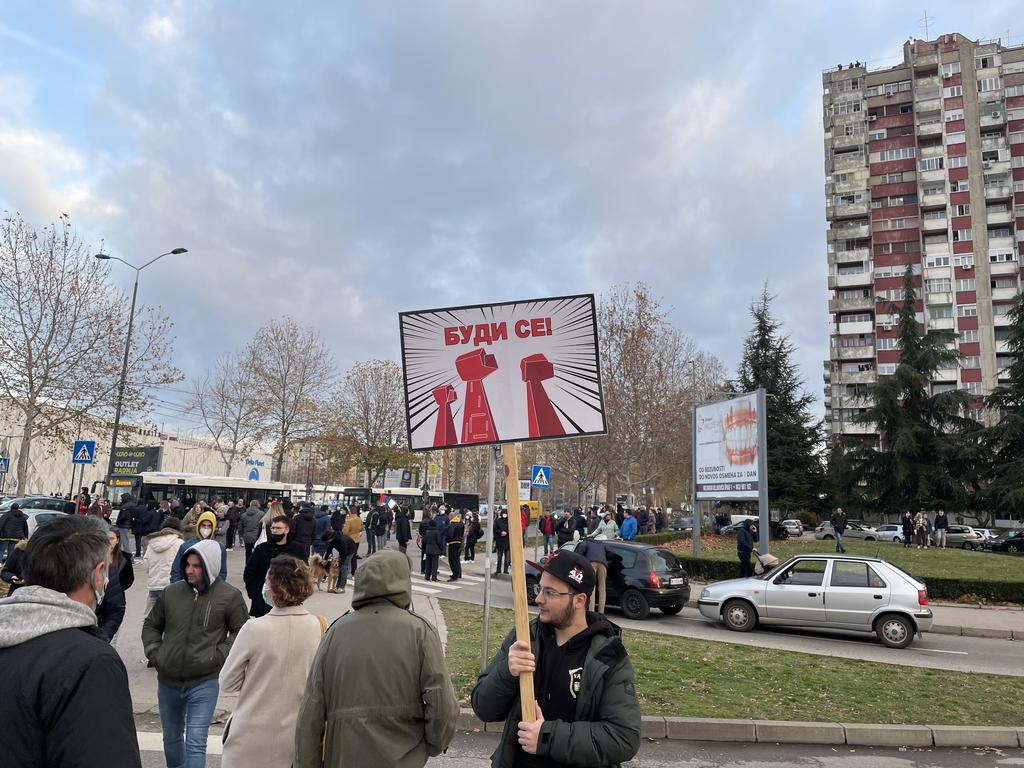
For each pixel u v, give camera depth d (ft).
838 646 40.19
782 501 119.85
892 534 153.48
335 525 76.07
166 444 164.86
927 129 245.04
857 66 260.62
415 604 47.26
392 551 10.66
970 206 236.84
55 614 6.31
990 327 228.43
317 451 168.25
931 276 238.48
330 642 10.09
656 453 143.33
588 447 126.41
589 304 17.71
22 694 5.77
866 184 251.60
